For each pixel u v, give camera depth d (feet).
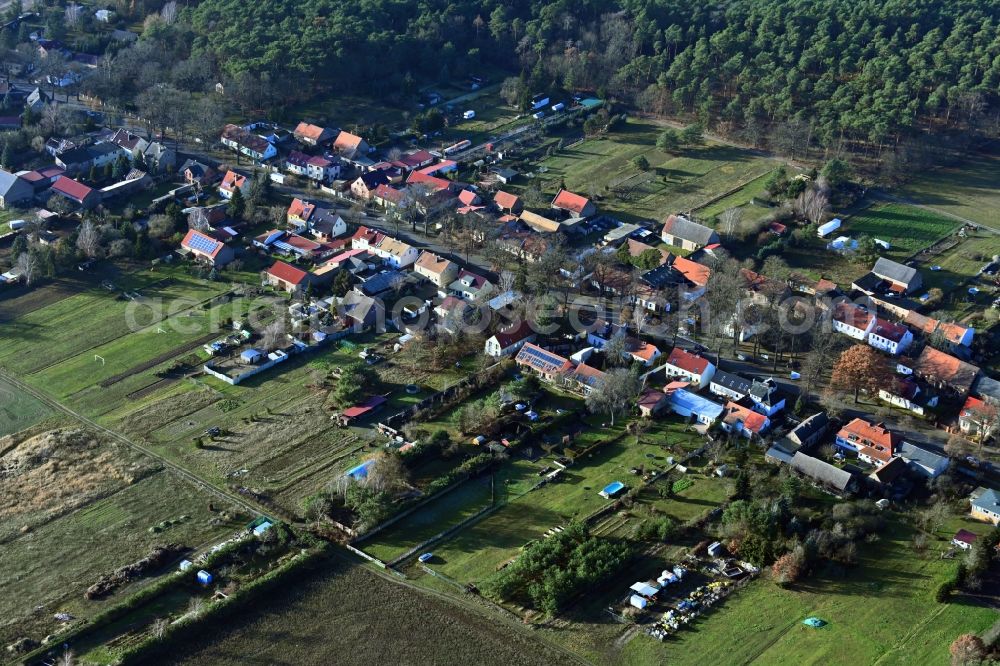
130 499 571.69
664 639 486.79
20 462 597.93
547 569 515.09
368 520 547.90
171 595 506.89
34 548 536.01
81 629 481.87
